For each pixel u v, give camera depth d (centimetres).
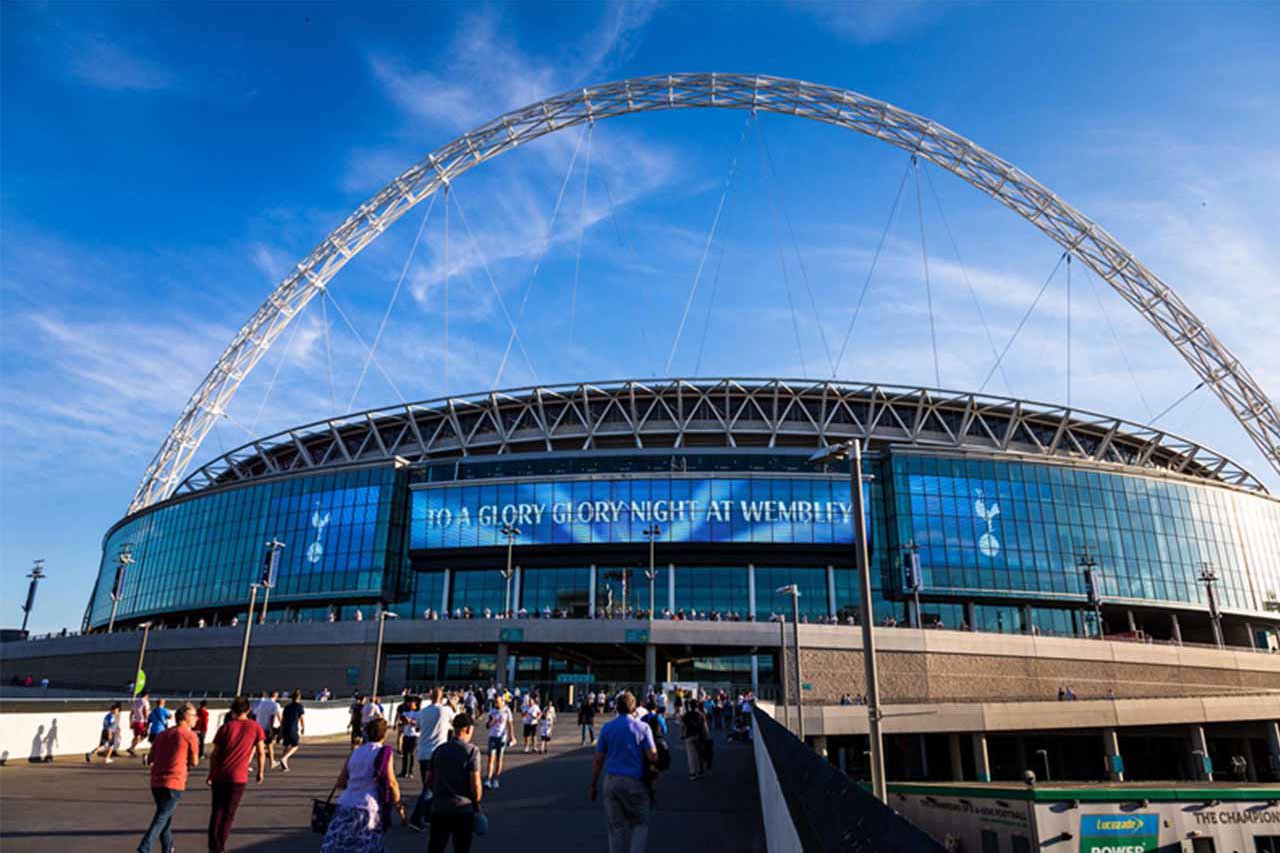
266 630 7700
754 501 8606
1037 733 6644
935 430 10044
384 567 8875
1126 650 7750
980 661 7300
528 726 3175
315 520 9319
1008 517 8912
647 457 9169
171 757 1125
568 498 8719
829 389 9869
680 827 1579
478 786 1000
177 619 10219
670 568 8650
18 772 2227
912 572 8238
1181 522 9462
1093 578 8412
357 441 10894
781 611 8475
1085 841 1934
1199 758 6606
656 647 7500
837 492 8681
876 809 454
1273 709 6769
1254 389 11394
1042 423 10181
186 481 11681
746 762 2953
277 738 2505
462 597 8844
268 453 11444
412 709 2305
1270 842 1919
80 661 8975
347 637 7431
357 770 938
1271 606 9581
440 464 9419
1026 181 11462
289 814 1630
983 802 2133
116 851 1229
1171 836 1914
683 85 11819
